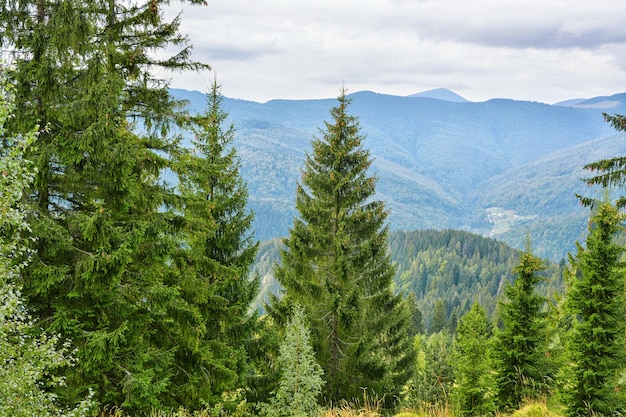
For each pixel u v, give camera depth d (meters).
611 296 15.78
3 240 6.82
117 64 11.24
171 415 9.27
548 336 19.59
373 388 17.36
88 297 9.04
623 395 15.25
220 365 11.98
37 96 8.46
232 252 16.02
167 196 10.85
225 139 15.59
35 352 6.54
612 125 13.87
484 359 19.53
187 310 10.90
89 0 9.24
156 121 11.58
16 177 6.33
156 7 11.19
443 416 9.20
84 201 9.48
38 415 6.34
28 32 8.54
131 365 9.43
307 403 10.22
